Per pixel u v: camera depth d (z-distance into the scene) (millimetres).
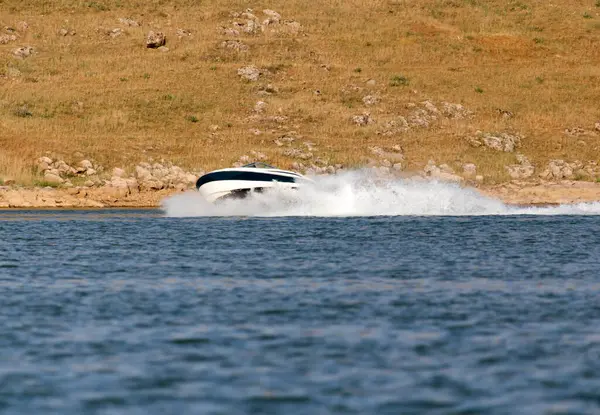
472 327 63094
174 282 83625
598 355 55000
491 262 98375
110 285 81875
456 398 46594
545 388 48281
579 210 186875
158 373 51469
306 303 72188
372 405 45531
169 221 157500
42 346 57812
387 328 62781
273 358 54656
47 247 115312
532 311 68875
